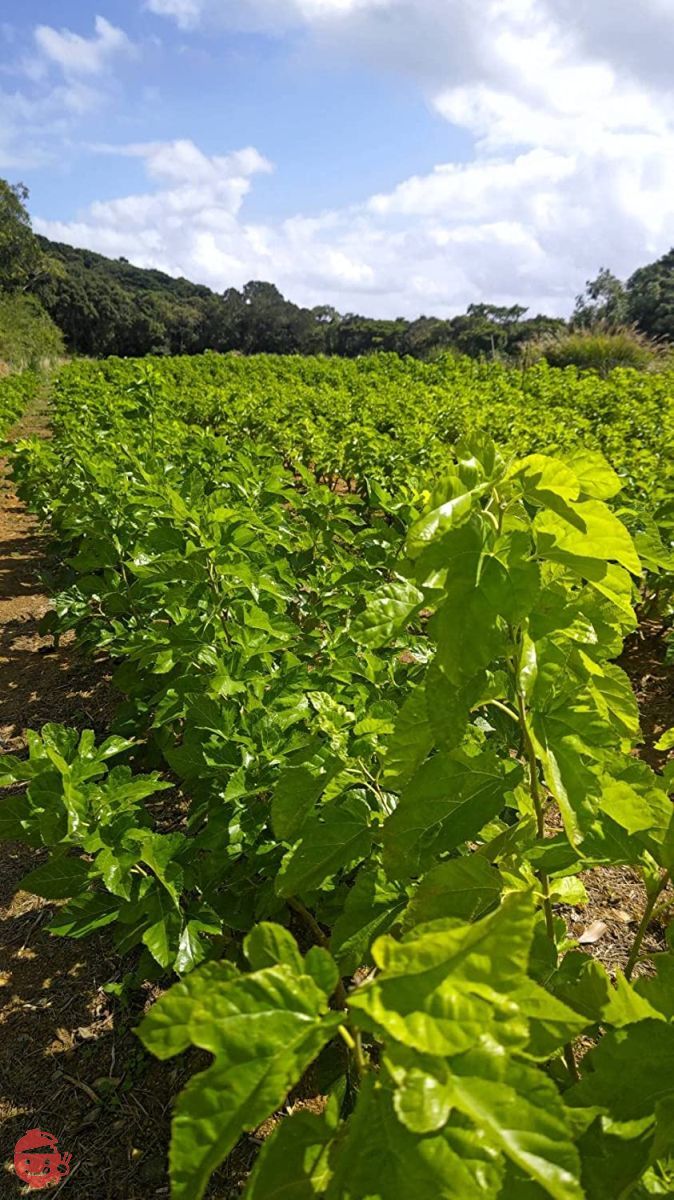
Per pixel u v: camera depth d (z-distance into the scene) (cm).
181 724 366
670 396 1391
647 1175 125
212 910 226
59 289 7412
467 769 157
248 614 290
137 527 467
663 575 486
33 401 2766
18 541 938
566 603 142
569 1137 80
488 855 177
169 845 219
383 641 150
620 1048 121
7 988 286
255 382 2261
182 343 8681
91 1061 257
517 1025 87
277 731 242
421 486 470
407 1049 87
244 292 9919
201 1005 87
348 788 212
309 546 461
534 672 134
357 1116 92
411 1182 83
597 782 135
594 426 1147
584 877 331
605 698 161
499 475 143
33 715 491
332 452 927
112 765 367
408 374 2447
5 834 226
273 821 189
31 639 621
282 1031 88
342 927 183
